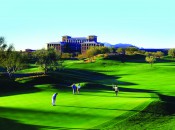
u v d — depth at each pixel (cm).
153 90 8438
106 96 5791
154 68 17050
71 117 4075
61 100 5241
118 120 3953
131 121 3947
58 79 8800
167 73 15212
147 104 4656
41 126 3672
